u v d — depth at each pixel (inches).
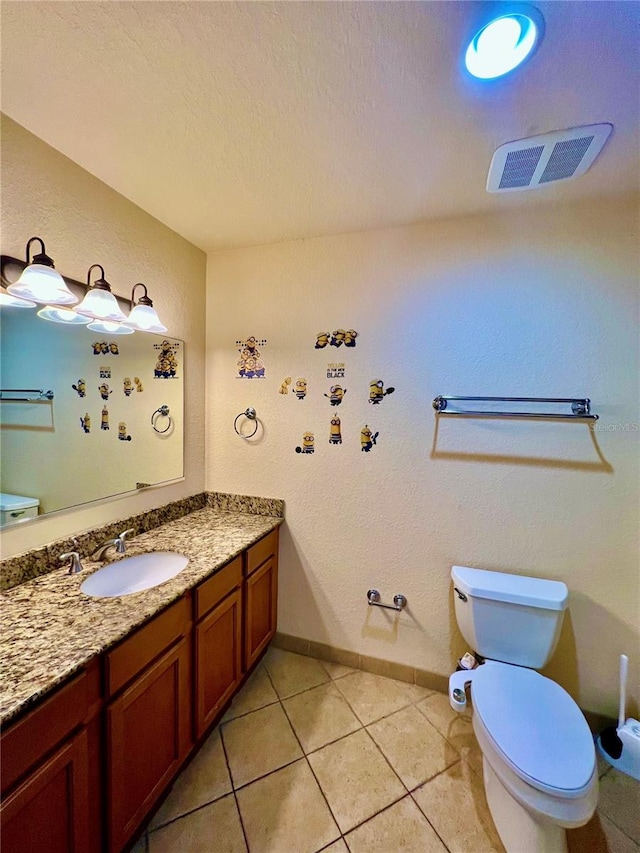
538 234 59.2
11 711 26.8
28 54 34.9
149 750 42.6
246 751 54.9
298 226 67.9
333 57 34.8
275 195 58.1
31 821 29.1
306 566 76.4
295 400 75.4
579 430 58.6
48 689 29.4
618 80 36.1
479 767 53.2
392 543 70.0
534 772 38.0
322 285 72.3
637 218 54.7
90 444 56.0
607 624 58.2
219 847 42.6
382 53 34.2
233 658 61.3
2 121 42.7
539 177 51.3
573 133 43.0
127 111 41.6
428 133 44.1
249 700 65.1
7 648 33.9
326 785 50.1
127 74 36.9
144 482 66.8
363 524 71.8
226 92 38.9
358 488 71.7
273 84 37.7
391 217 63.8
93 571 50.3
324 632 75.9
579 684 59.9
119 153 49.1
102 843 36.7
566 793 36.2
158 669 43.0
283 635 79.2
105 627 37.6
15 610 40.3
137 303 60.1
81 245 52.8
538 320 59.7
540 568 61.2
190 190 57.2
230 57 35.0
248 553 64.4
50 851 30.8
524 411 61.0
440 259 64.6
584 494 58.6
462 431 64.6
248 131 44.4
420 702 65.3
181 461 75.9
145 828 44.1
